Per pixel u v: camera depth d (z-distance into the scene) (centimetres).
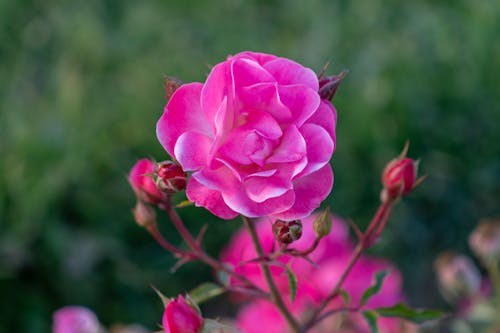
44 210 122
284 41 172
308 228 69
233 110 48
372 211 128
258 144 48
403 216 129
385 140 134
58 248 121
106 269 123
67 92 138
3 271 118
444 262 77
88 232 125
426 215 133
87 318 71
